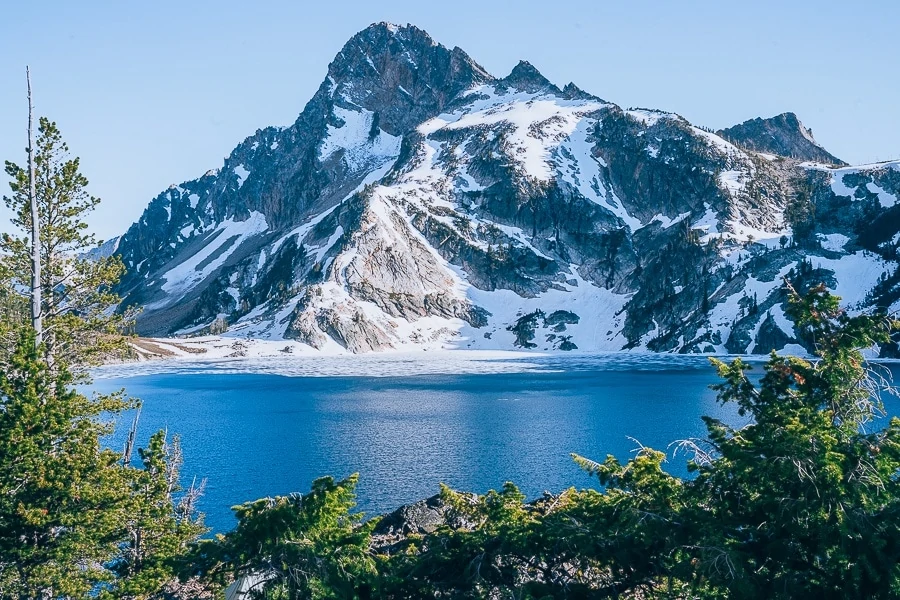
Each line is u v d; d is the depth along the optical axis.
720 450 24.89
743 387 26.23
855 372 24.36
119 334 38.31
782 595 21.20
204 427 96.81
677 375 174.38
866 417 24.95
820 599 21.58
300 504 24.33
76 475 26.05
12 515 25.39
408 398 129.38
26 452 25.44
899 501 21.86
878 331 24.38
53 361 35.38
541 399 124.94
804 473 21.03
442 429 92.19
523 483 62.19
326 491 24.39
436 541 25.50
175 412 113.50
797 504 21.45
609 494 26.06
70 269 37.44
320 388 150.75
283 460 73.25
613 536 23.58
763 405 25.48
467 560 24.53
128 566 28.81
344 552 23.64
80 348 36.97
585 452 75.44
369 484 62.44
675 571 22.08
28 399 26.33
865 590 20.86
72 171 37.06
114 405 33.22
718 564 21.38
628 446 78.44
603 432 87.94
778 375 25.45
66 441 27.56
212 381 170.75
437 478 64.44
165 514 29.53
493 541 24.48
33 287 35.22
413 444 81.50
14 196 36.12
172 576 27.58
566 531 23.45
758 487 22.95
